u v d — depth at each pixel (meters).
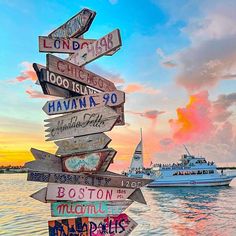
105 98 4.72
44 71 4.52
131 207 35.31
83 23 5.02
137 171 75.50
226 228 22.22
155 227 22.47
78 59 5.10
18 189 72.88
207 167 68.06
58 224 4.60
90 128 4.62
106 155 4.44
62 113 4.94
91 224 4.55
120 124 5.02
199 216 28.69
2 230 19.67
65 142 4.75
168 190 63.69
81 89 5.02
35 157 4.56
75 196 4.57
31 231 19.22
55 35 5.51
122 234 4.62
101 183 4.56
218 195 52.56
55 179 4.46
